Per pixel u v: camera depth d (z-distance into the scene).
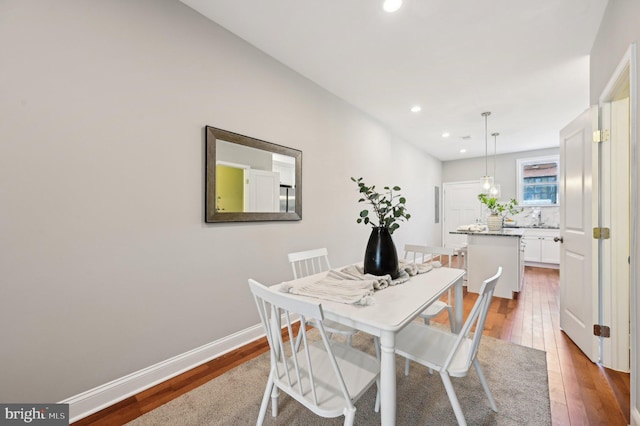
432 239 6.68
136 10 1.71
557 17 1.99
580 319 2.21
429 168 6.49
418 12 1.96
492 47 2.37
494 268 3.62
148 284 1.77
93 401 1.56
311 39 2.28
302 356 1.44
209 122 2.07
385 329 1.10
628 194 1.92
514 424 1.45
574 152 2.31
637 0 1.40
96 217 1.56
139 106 1.72
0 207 1.29
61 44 1.45
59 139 1.44
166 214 1.84
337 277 1.76
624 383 1.78
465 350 1.46
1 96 1.29
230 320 2.23
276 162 2.56
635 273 1.40
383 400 1.12
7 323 1.32
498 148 5.93
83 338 1.53
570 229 2.39
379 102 3.49
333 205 3.27
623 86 1.76
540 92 3.21
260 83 2.43
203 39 2.03
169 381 1.83
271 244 2.55
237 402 1.63
